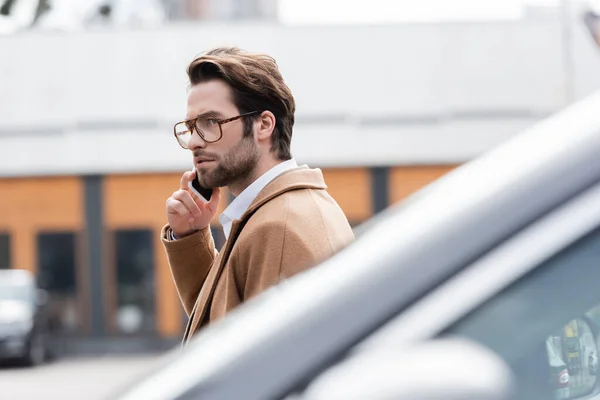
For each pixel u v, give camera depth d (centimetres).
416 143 4412
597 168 253
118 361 4050
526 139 277
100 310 4325
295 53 4431
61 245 4372
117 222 4378
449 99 4419
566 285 246
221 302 503
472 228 253
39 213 4388
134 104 4425
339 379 229
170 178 4419
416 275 251
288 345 252
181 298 592
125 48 4438
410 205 284
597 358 266
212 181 534
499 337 246
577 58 4412
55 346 4272
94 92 4425
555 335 260
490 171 267
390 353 236
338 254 279
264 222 495
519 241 249
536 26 4428
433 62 4422
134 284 4344
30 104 4419
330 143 4419
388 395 214
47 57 4431
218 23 4441
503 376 218
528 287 247
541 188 254
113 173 4403
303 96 4428
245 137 529
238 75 525
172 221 582
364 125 4416
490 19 4425
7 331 3884
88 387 3152
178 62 4438
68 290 4347
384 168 4409
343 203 4416
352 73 4425
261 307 281
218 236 3859
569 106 292
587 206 249
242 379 251
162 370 288
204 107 527
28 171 4397
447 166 4419
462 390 212
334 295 254
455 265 250
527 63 4425
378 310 249
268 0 9569
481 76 4428
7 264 4366
